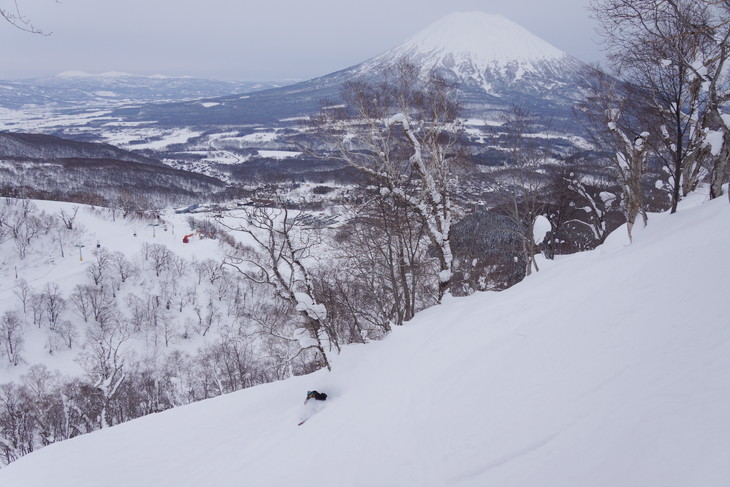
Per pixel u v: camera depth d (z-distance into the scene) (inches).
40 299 2883.9
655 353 175.8
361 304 798.5
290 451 322.0
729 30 380.5
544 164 792.9
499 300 387.5
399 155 657.6
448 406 236.4
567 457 148.3
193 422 557.6
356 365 468.1
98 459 506.0
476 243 900.6
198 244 3742.6
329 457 266.5
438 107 636.7
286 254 651.5
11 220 3681.1
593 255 449.4
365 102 617.3
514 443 174.1
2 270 3277.6
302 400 489.4
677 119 488.1
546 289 339.6
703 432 122.3
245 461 357.1
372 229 706.8
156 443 510.0
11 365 2507.4
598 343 206.5
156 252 3425.2
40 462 544.1
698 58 454.6
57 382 2285.9
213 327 2891.2
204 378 2070.6
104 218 4178.2
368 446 249.9
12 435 1680.6
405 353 388.2
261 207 642.8
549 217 1062.4
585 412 166.1
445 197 647.1
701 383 144.2
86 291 2987.2
